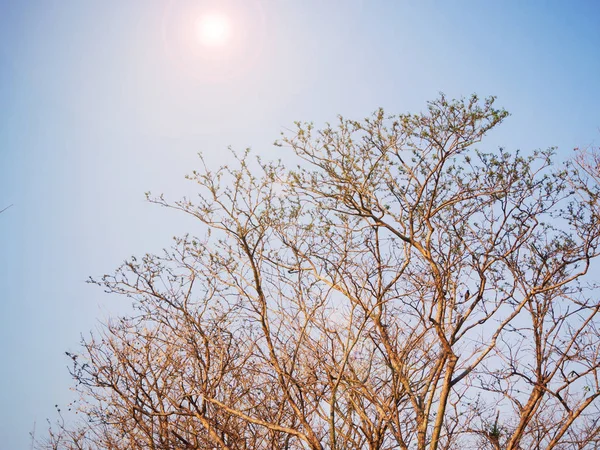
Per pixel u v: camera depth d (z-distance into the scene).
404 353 10.23
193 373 10.62
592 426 10.41
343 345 10.54
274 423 10.12
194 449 9.88
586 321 10.22
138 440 10.41
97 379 10.23
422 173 10.94
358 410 10.15
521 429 9.91
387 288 10.30
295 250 10.91
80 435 11.54
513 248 10.67
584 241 10.38
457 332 10.46
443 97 10.64
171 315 10.81
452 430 10.15
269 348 10.14
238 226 10.88
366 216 10.96
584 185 10.44
